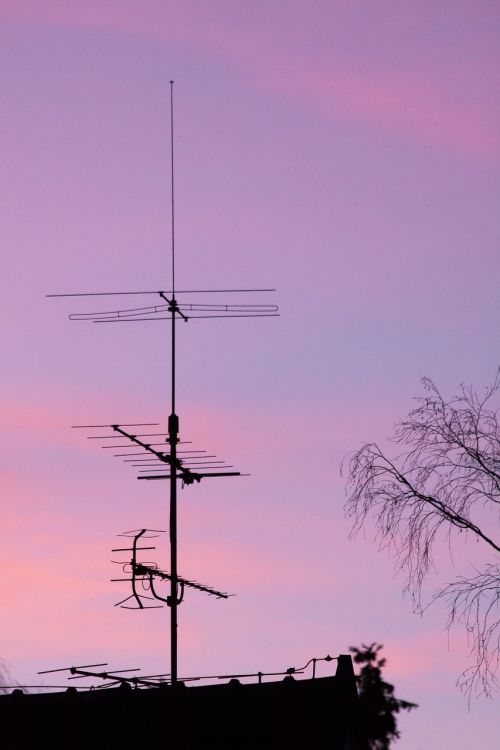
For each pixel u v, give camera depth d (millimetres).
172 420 38531
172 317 39469
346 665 35219
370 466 33969
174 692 34438
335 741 33625
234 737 33906
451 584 33094
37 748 34375
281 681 34844
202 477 38312
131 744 34000
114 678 35219
